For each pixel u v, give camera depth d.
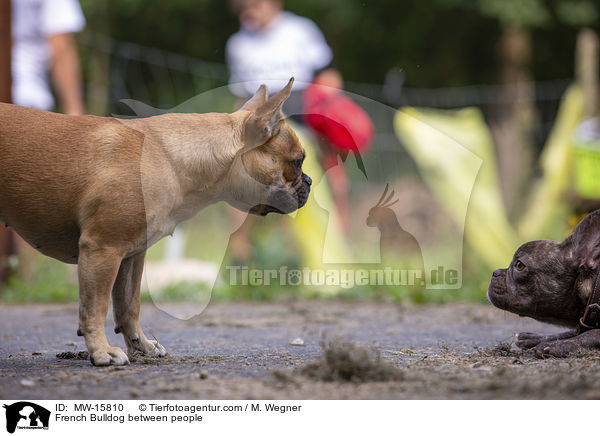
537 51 27.09
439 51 27.59
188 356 6.84
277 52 13.08
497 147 22.94
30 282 14.39
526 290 7.06
